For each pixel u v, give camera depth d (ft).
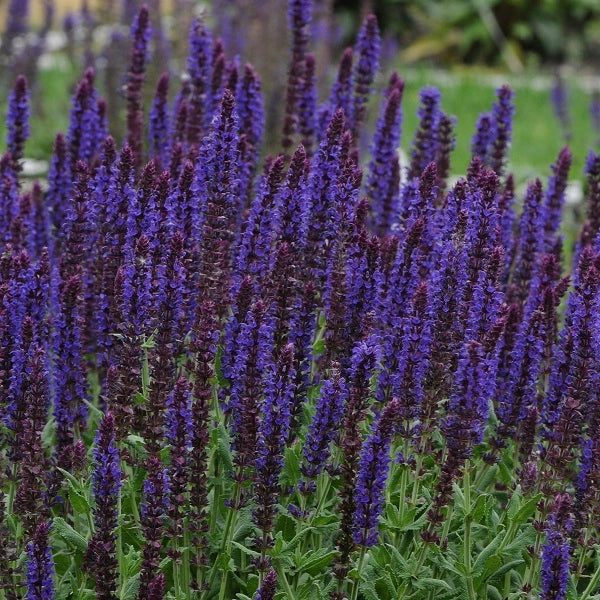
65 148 36.76
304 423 30.48
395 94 36.09
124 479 27.25
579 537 28.40
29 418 27.14
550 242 37.19
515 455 30.76
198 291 29.60
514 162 78.95
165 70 54.29
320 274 30.76
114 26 65.82
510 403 29.37
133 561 27.07
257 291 29.30
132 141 39.11
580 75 118.32
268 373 26.53
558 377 28.68
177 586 27.32
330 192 30.27
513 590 30.58
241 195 33.91
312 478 27.20
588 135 86.89
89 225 31.89
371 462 25.32
